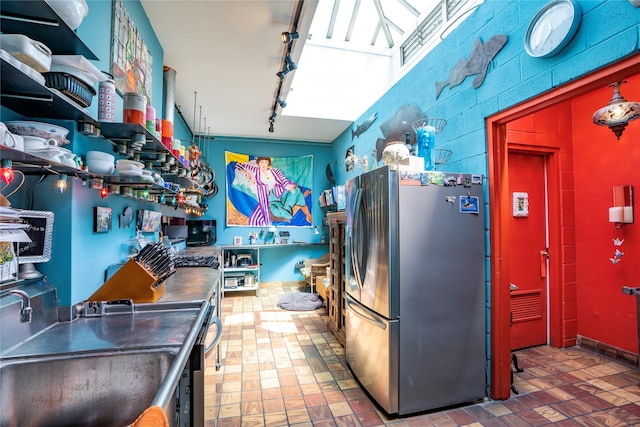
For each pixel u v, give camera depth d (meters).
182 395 1.18
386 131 3.88
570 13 1.62
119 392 1.09
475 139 2.36
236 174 5.83
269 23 2.62
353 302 2.59
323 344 3.24
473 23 2.40
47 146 1.05
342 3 4.05
